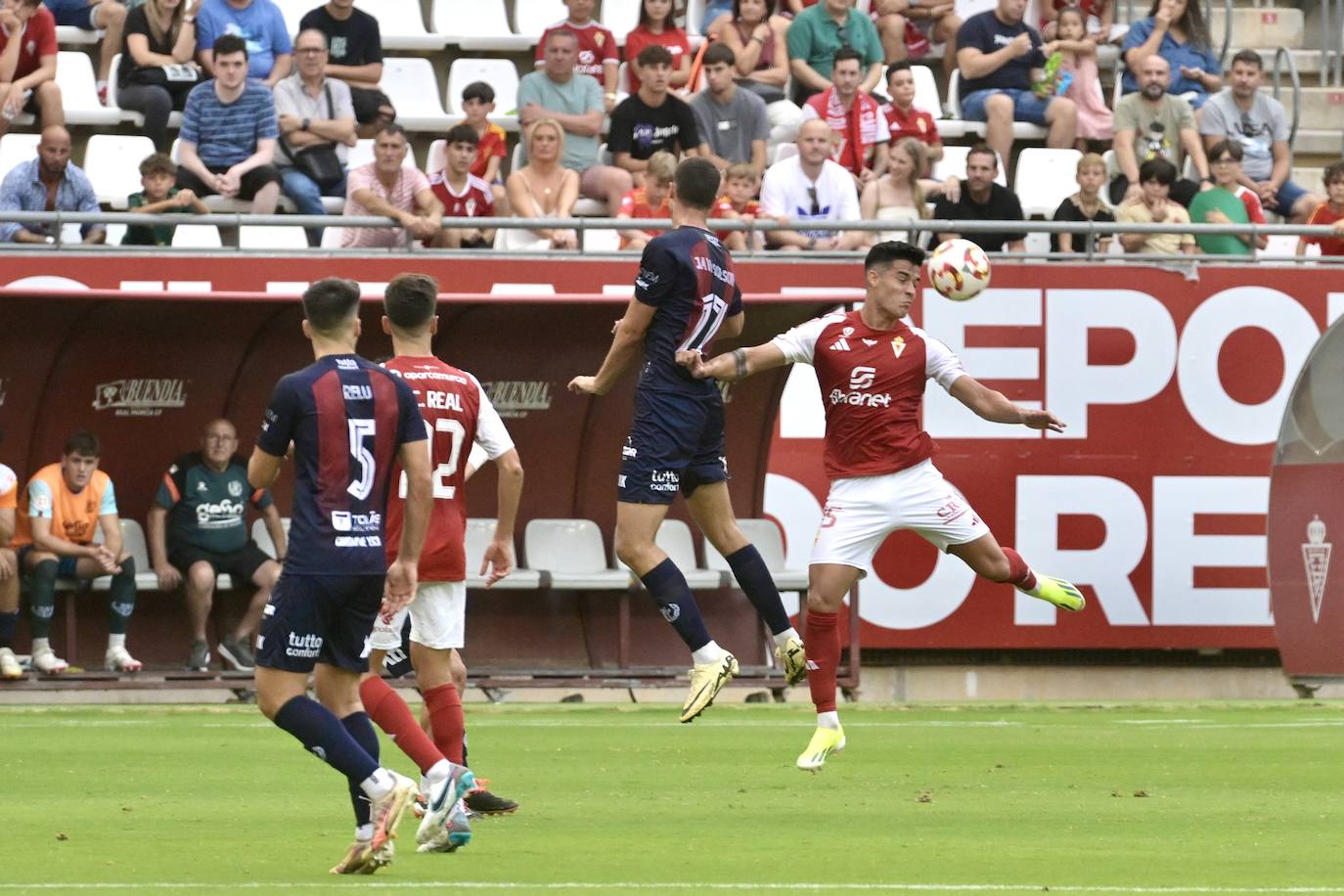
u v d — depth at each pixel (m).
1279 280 52.72
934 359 31.19
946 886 20.20
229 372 49.75
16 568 45.78
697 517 31.42
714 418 30.81
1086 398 52.03
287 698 20.56
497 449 25.25
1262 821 26.66
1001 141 64.00
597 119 59.69
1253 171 64.88
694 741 38.16
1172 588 52.12
